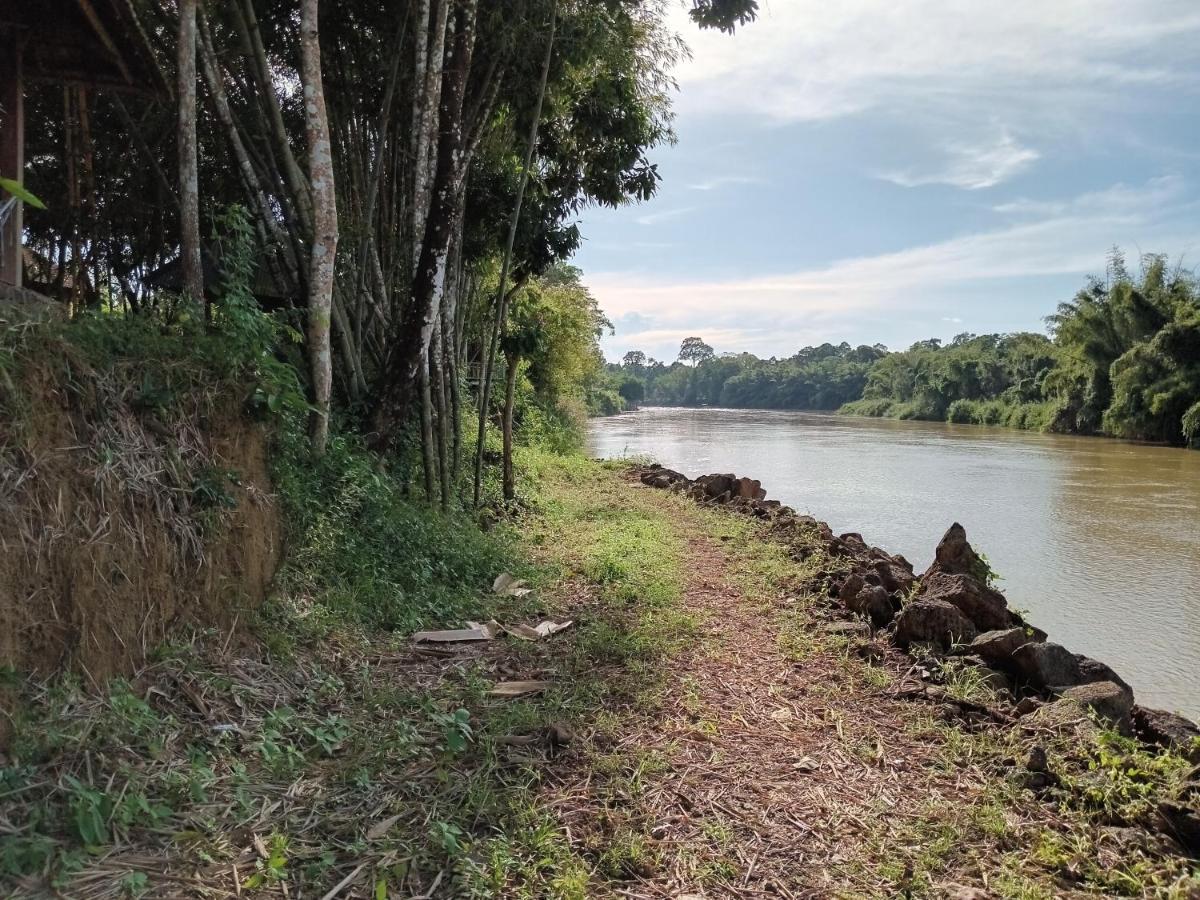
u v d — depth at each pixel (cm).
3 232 561
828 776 344
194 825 256
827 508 1534
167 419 349
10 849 217
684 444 3203
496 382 1476
